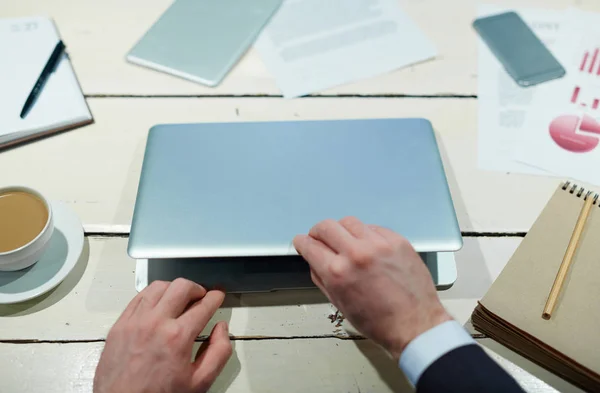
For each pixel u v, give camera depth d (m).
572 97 0.77
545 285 0.56
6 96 0.74
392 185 0.60
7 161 0.72
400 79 0.80
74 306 0.61
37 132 0.73
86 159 0.72
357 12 0.86
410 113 0.76
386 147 0.63
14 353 0.58
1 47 0.80
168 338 0.51
